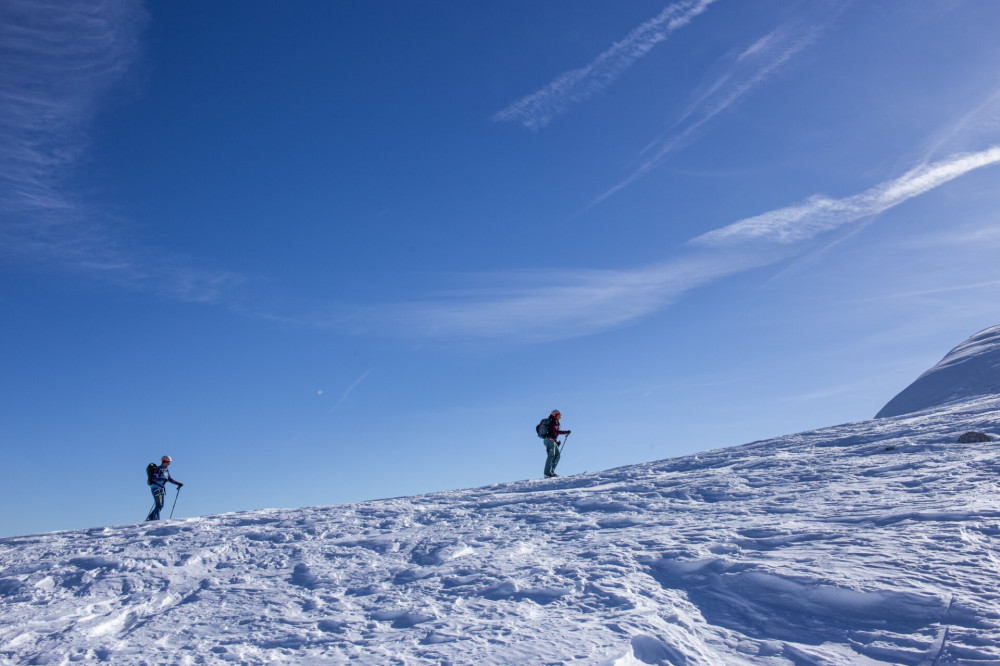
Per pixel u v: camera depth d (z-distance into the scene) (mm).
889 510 6438
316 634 5234
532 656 4195
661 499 9062
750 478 9438
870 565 5059
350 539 8867
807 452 11055
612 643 4246
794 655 4129
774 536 6172
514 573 6215
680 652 4137
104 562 8508
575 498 10086
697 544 6293
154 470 18359
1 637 6055
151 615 6406
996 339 24484
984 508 5973
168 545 9398
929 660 3838
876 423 13273
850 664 3941
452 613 5328
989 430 9828
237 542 9266
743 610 4852
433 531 9008
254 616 5938
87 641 5723
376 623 5395
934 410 13719
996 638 3875
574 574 5895
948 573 4766
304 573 7348
